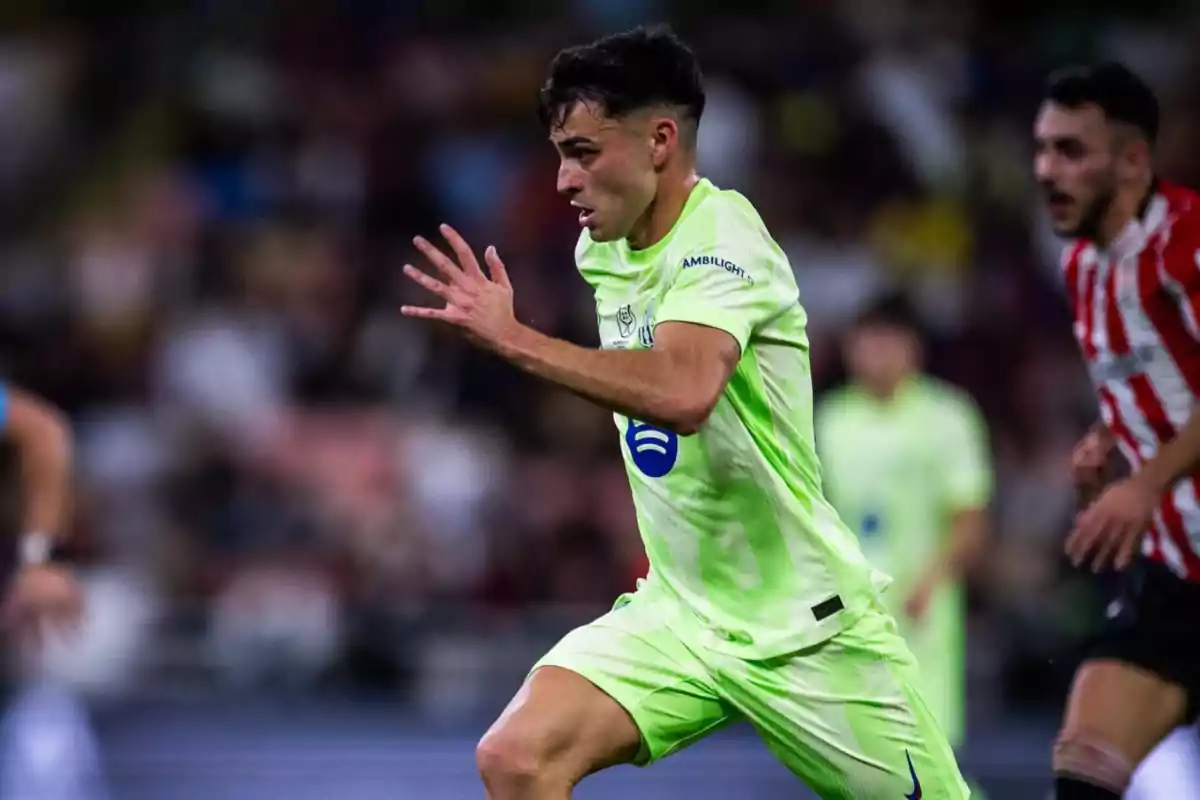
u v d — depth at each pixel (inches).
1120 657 665.0
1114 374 684.7
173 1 2010.3
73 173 1871.3
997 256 1804.9
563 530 1482.5
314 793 1093.8
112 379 1643.7
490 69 1955.0
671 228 568.4
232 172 1861.5
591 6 2009.1
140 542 1466.5
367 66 1967.3
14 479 1002.7
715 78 1895.9
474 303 510.6
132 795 1109.7
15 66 1936.5
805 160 1851.6
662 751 602.2
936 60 1956.2
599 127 553.9
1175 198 672.4
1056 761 659.4
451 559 1467.8
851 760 599.5
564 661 598.5
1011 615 1403.8
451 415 1595.7
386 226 1818.4
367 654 1337.4
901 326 1099.3
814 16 1979.6
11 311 1680.6
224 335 1649.9
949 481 1085.8
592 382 513.0
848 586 594.2
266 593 1398.9
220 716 1299.2
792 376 583.8
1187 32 2030.0
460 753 1173.7
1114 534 622.8
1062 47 2003.0
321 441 1542.8
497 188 1827.0
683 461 582.9
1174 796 976.9
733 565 594.6
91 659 1298.0
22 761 1151.0
